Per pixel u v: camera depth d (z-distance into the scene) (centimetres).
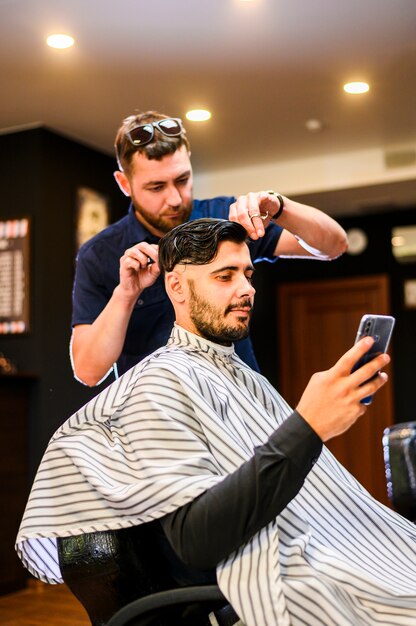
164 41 416
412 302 709
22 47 419
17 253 527
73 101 490
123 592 142
